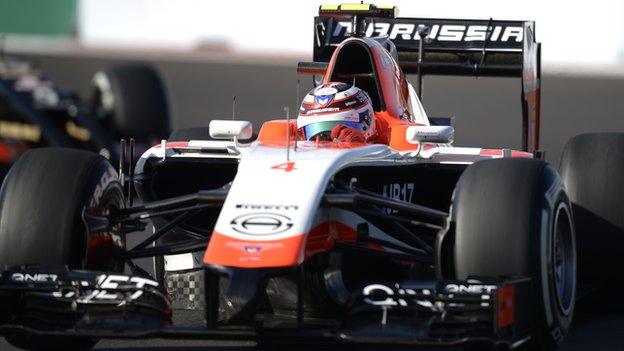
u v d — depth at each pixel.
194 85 102.12
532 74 36.22
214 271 21.39
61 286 22.33
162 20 141.75
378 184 26.41
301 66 32.78
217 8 138.38
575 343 25.62
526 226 22.39
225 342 25.62
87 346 25.02
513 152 26.77
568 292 24.31
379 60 28.70
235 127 25.80
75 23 144.00
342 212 24.39
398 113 28.61
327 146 25.36
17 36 141.25
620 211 27.81
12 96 47.22
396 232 27.09
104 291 22.42
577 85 99.12
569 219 24.34
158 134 47.94
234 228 21.91
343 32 36.41
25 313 22.53
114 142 47.31
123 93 47.50
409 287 22.02
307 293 24.27
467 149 26.06
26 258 23.23
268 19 134.62
